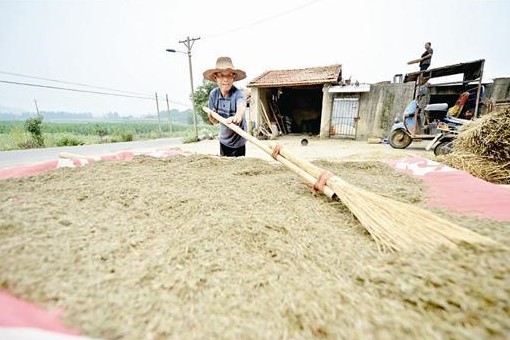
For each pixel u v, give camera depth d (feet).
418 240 3.95
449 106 32.60
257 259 3.67
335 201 6.01
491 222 4.66
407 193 6.53
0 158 29.60
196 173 8.05
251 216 4.80
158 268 3.35
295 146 34.68
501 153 11.35
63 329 2.30
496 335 2.26
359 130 41.45
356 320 2.59
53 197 5.32
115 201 5.42
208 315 2.72
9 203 4.62
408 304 2.80
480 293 2.65
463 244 3.59
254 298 3.00
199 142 48.24
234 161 9.94
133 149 37.68
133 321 2.52
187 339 2.40
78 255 3.40
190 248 3.79
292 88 55.77
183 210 5.07
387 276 3.17
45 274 2.96
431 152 24.22
